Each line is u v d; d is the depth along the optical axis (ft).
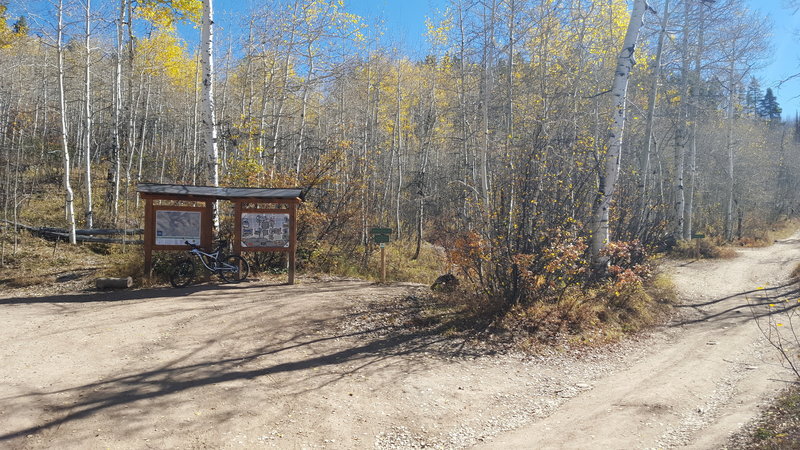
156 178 92.99
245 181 50.24
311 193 53.36
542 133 39.58
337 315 31.01
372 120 87.30
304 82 61.16
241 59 67.10
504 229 33.55
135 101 89.20
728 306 43.75
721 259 78.38
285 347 25.02
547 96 55.47
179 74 89.76
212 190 39.22
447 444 16.53
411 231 91.04
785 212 183.32
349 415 18.15
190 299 32.99
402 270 57.72
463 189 61.46
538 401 20.83
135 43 71.05
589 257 37.76
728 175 106.11
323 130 90.94
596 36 62.69
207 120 42.78
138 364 21.38
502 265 33.12
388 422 17.90
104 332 25.29
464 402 20.20
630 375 24.67
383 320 30.66
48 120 102.73
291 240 40.11
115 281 35.81
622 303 37.11
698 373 24.91
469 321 30.89
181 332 25.98
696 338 32.96
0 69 71.77
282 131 79.77
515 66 58.23
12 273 40.14
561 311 32.63
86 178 58.44
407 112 95.40
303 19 57.88
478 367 24.52
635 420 18.43
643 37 62.44
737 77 74.18
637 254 42.91
